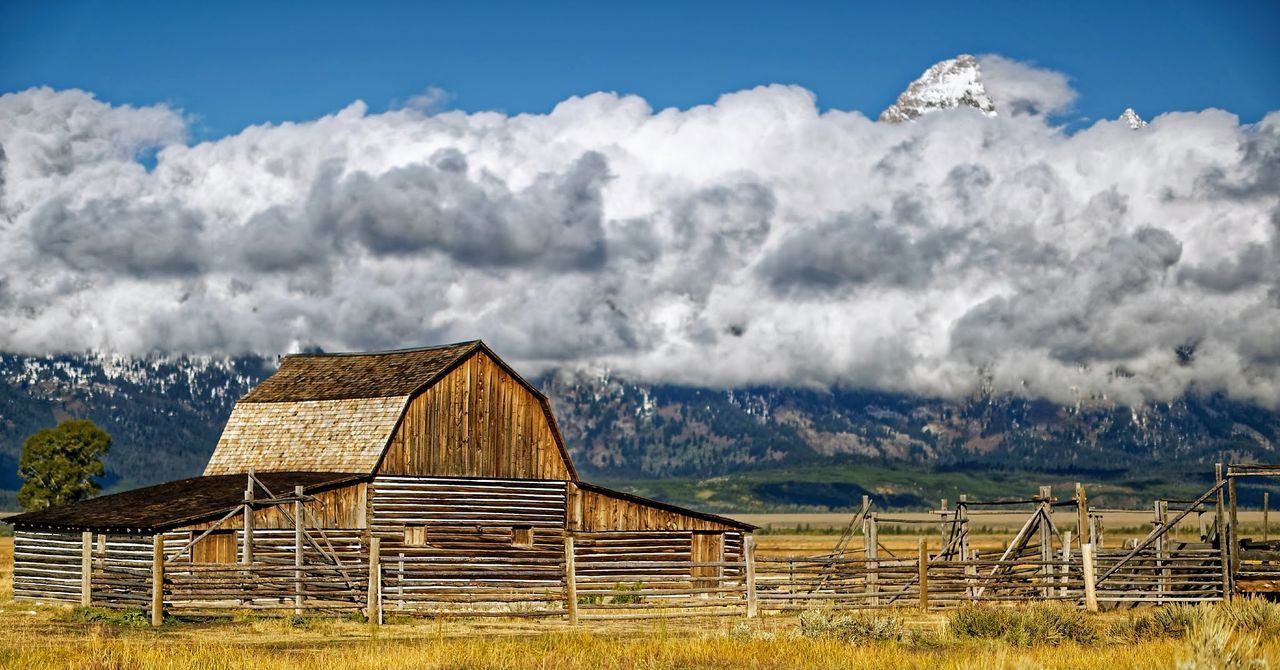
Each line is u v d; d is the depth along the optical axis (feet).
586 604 144.66
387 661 89.25
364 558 146.41
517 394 192.34
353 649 98.68
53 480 395.96
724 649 95.81
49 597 158.71
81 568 155.74
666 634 113.70
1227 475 142.92
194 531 155.63
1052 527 149.69
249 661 88.89
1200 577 141.08
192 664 87.35
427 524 181.06
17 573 162.61
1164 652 86.28
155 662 87.81
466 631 120.57
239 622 127.13
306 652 97.30
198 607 136.15
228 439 201.36
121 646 97.50
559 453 193.88
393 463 181.16
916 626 121.80
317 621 127.13
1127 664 84.28
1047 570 149.59
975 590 142.20
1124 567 142.82
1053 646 104.12
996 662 83.10
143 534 151.64
